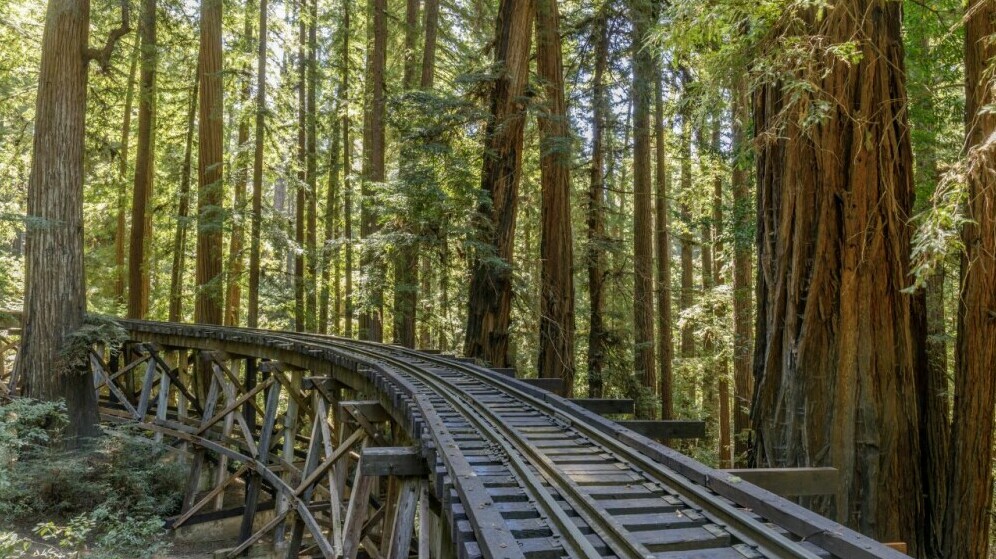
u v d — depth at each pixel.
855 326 5.48
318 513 11.82
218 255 16.92
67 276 11.06
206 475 13.79
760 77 5.00
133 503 10.33
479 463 4.35
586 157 15.41
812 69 5.23
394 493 7.80
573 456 4.54
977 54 5.76
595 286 14.25
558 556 2.94
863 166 5.54
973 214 5.61
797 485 4.02
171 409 14.91
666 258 15.20
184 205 20.09
